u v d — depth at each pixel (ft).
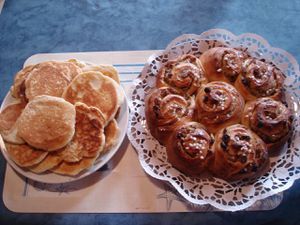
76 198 1.42
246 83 1.45
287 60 1.56
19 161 1.33
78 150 1.34
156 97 1.44
